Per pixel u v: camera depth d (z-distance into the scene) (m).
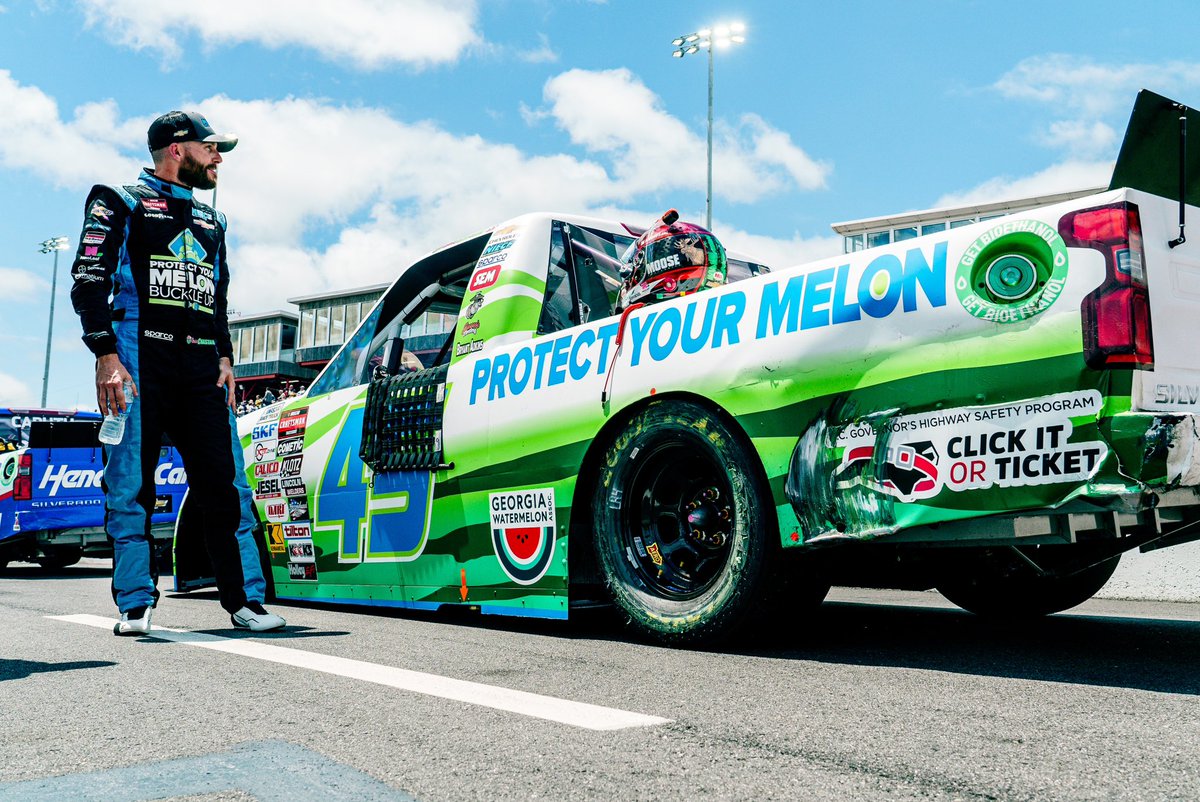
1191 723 1.70
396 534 3.63
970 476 2.07
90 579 7.33
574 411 2.95
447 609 3.95
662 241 3.08
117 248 3.08
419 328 4.10
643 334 2.79
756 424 2.46
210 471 3.23
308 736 1.63
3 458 8.05
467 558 3.31
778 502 2.40
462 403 3.38
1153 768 1.40
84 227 3.01
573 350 3.01
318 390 4.31
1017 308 2.04
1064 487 1.95
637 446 2.78
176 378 3.19
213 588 5.21
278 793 1.30
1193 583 4.23
